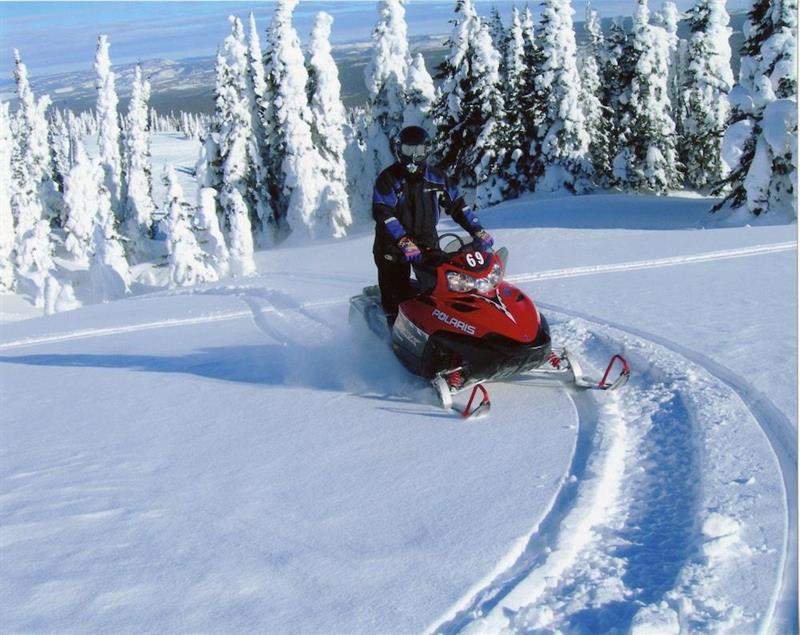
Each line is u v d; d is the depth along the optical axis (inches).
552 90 1397.6
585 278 428.1
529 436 191.6
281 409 242.7
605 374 221.8
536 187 1443.2
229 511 165.3
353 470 182.5
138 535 156.2
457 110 1451.8
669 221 965.2
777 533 132.3
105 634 119.0
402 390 246.7
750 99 920.9
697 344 253.3
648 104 1546.5
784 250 461.7
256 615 121.3
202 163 1562.5
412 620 116.4
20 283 1855.3
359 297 307.4
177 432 231.1
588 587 122.5
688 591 117.9
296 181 1473.9
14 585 137.4
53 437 241.4
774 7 894.4
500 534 141.1
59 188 3019.2
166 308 551.2
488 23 1843.0
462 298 221.8
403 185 241.1
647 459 172.6
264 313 453.7
